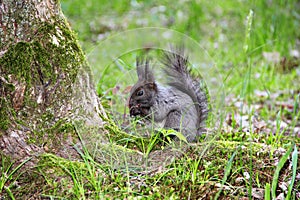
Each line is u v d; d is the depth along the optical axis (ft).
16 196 17.25
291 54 39.17
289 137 23.39
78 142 18.80
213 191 17.72
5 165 17.94
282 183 18.39
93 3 47.21
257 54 38.29
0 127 17.89
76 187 17.11
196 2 46.47
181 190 17.78
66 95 18.70
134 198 17.16
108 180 17.98
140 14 46.11
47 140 18.43
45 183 17.63
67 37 19.01
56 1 19.16
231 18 44.45
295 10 44.83
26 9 17.99
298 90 33.04
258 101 31.32
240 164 19.15
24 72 17.92
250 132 22.74
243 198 17.62
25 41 18.02
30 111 18.19
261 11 43.14
